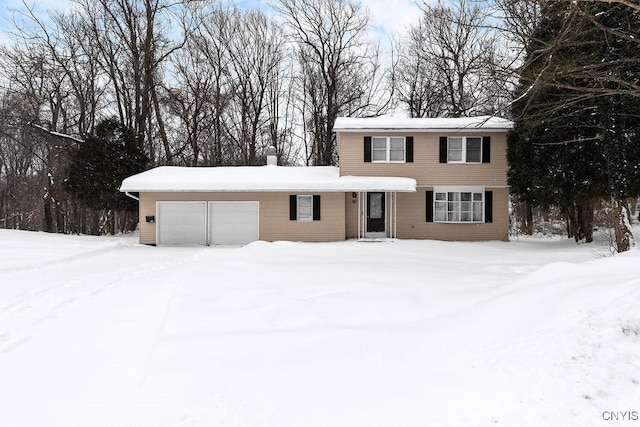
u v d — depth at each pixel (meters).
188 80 29.81
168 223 18.86
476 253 14.25
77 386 4.30
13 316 6.39
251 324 5.71
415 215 19.19
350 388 4.03
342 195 18.73
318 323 5.63
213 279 8.40
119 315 6.41
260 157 32.78
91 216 33.19
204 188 18.23
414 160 19.19
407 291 6.89
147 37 26.97
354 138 19.36
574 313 4.57
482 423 3.35
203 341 5.17
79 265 11.43
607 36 10.41
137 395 4.07
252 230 18.88
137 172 24.88
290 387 4.09
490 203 18.98
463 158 19.03
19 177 35.59
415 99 31.20
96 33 27.11
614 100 12.56
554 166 15.45
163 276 9.30
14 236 18.31
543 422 3.24
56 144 28.09
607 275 5.59
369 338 5.04
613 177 12.92
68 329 5.84
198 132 30.52
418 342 4.88
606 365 3.68
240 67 31.59
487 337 4.77
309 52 31.72
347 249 14.65
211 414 3.71
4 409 3.91
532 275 6.58
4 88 26.31
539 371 3.82
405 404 3.73
